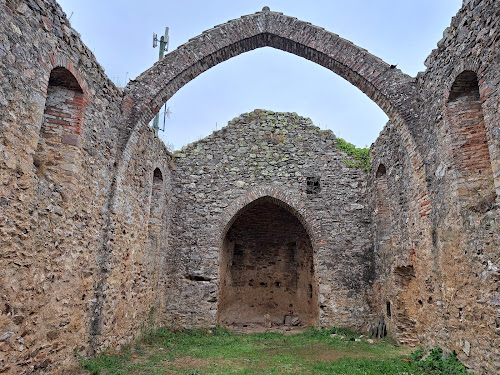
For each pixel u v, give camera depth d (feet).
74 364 15.58
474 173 15.61
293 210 32.53
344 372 17.31
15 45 11.96
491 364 13.00
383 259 28.48
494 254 13.10
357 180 32.60
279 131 34.01
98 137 18.31
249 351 22.93
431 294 18.39
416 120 20.38
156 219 28.96
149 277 26.91
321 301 30.22
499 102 12.61
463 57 15.29
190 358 20.74
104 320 18.37
